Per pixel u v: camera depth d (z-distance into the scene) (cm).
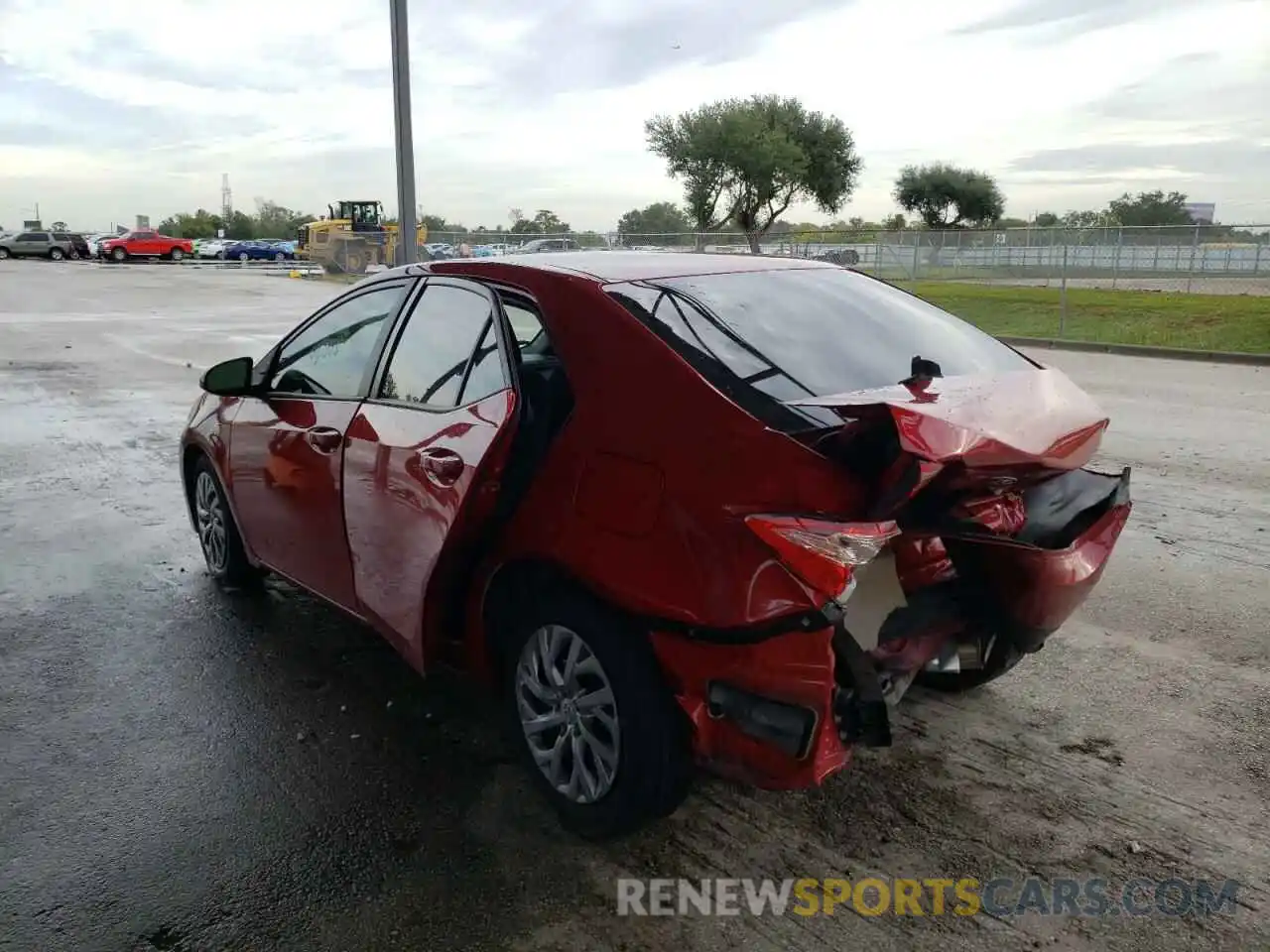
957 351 353
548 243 3366
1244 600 501
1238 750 362
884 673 299
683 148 4066
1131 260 2430
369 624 382
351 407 385
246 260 5347
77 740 375
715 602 264
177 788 342
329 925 276
